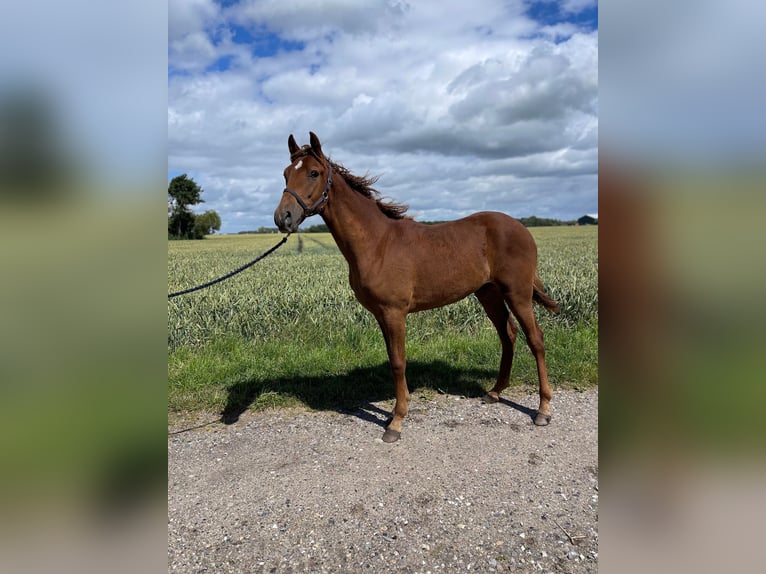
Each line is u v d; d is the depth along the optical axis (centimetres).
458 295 391
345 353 545
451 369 503
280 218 329
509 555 229
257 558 232
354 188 378
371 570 222
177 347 586
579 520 255
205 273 1305
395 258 364
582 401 427
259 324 656
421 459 327
